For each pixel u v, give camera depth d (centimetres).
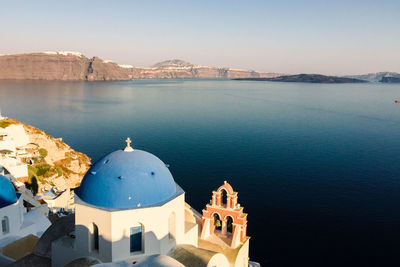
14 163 6028
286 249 5709
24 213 3631
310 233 6200
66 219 2648
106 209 2097
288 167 9806
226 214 3031
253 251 5612
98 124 16738
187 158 10681
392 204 7350
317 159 10619
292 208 7150
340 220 6669
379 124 17450
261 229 6306
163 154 11119
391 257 5509
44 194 6141
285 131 15300
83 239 2211
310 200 7531
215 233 3136
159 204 2205
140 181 2200
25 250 2919
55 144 8244
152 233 2180
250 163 10194
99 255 2158
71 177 7738
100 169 2262
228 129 15712
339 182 8631
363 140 13425
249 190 8062
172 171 9362
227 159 10606
